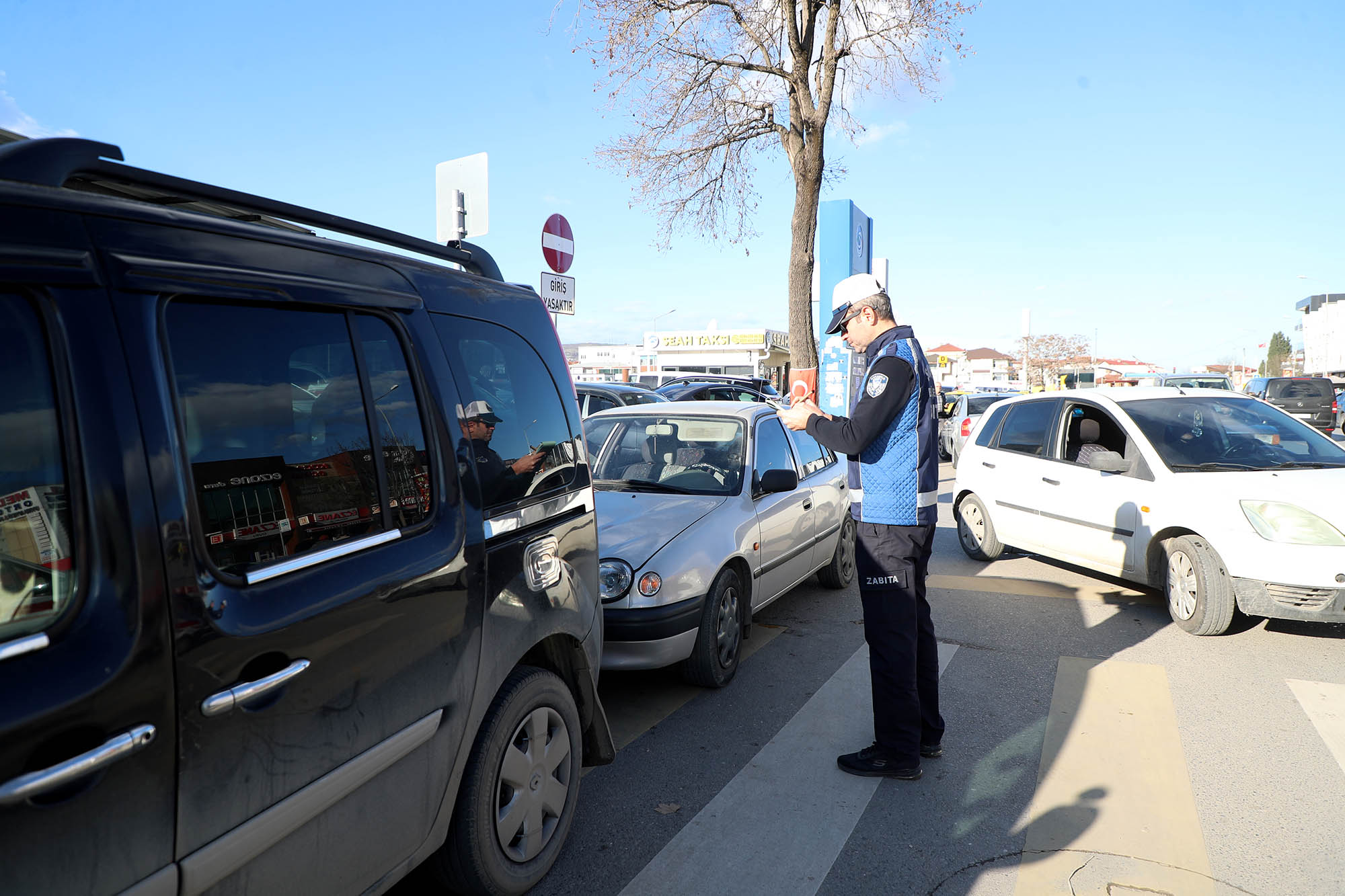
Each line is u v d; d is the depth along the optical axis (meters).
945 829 2.96
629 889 2.62
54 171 1.48
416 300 2.26
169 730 1.43
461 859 2.32
